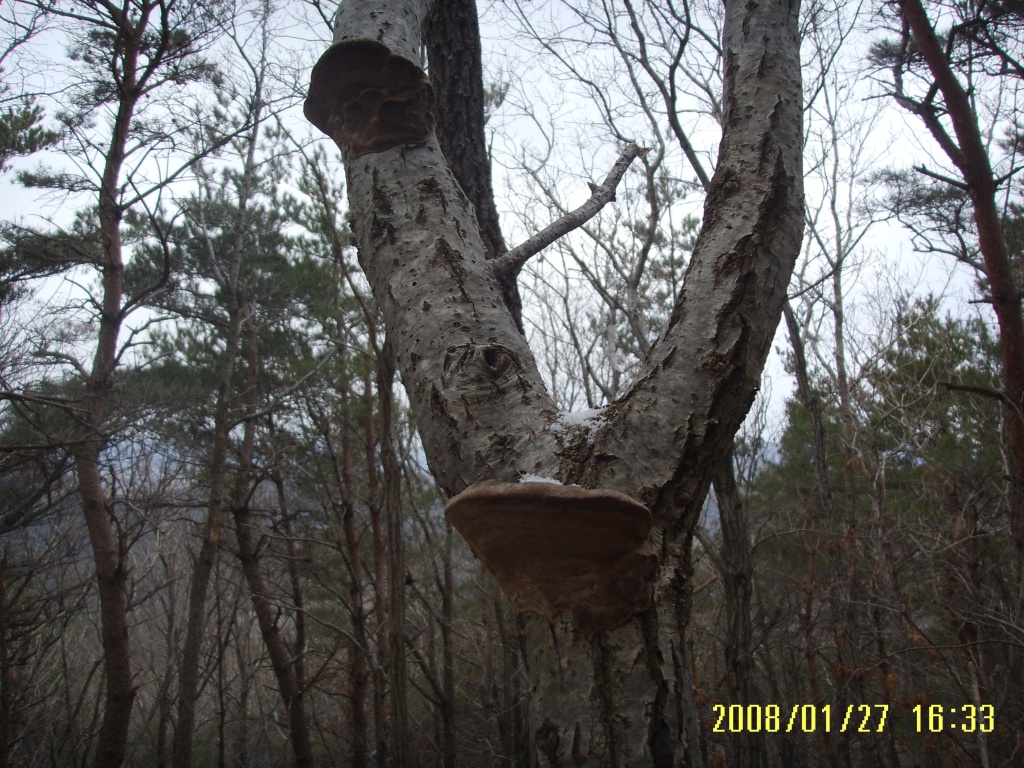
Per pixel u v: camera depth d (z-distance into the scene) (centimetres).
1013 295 523
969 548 650
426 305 123
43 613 980
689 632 106
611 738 94
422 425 118
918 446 823
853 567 724
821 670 932
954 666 647
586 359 1079
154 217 657
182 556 1368
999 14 570
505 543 101
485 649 1022
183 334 1090
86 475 687
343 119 140
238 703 1109
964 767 675
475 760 1090
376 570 812
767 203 126
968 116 532
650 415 111
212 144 828
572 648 99
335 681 1234
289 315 991
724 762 573
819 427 741
